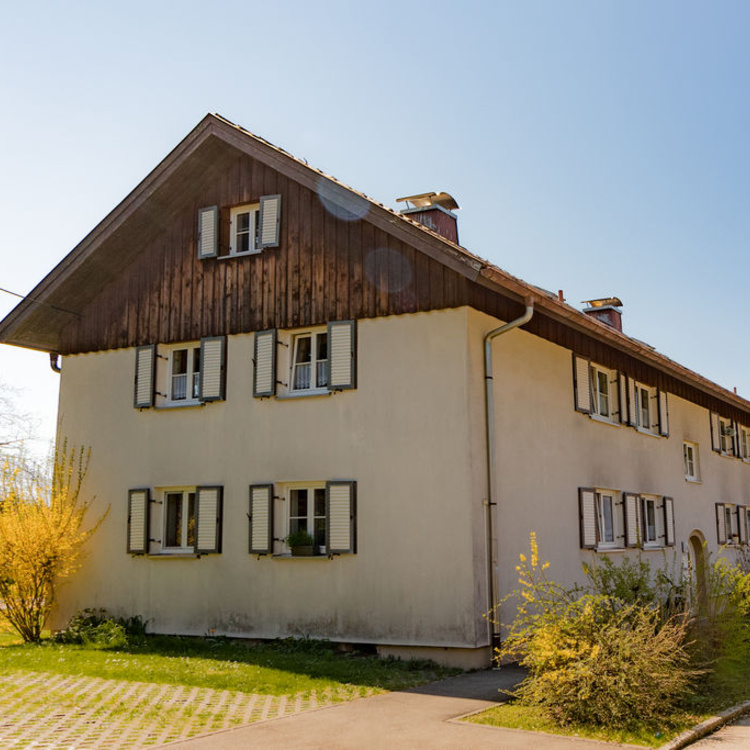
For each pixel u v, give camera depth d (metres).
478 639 12.37
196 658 12.55
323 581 13.66
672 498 21.02
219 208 15.79
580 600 9.95
